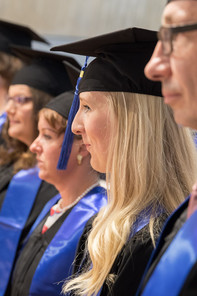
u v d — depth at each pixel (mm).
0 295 3215
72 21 5895
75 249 2436
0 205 3473
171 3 1283
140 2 5555
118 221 1951
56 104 2721
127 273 1856
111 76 2025
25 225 3309
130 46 2039
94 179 2598
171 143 2039
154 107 1995
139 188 1978
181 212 1453
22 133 3457
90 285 1960
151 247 1856
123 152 1987
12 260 3258
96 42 2076
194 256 1208
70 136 2430
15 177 3451
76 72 2830
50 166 2633
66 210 2602
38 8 6000
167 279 1238
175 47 1229
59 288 2438
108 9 5723
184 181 2049
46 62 3488
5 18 6133
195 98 1226
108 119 2012
